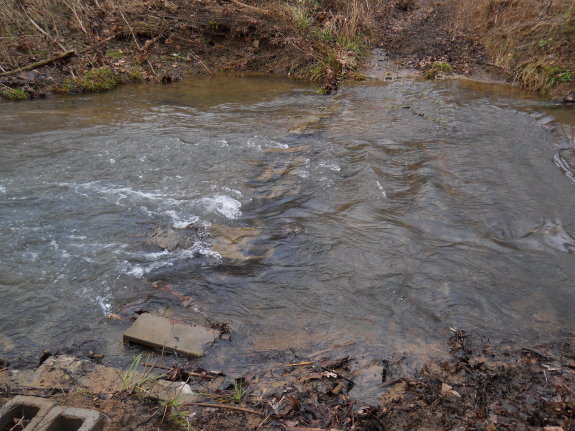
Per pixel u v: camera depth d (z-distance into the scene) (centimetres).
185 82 1249
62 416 315
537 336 418
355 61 1335
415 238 564
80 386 355
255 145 824
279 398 348
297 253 538
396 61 1368
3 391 349
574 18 1281
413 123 929
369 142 834
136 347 409
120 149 795
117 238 562
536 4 1380
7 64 1182
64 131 871
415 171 727
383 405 343
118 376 366
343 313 449
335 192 668
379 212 618
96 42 1329
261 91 1175
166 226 584
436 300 465
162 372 378
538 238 567
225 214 616
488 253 538
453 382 364
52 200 636
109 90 1166
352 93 1144
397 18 1712
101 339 418
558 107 1019
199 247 549
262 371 379
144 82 1241
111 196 650
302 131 886
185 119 955
